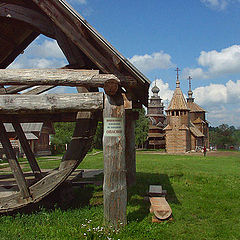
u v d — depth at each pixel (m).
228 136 75.50
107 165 5.13
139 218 5.87
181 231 5.30
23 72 5.32
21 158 27.91
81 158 6.48
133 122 9.77
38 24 6.41
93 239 4.59
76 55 6.48
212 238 5.04
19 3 6.63
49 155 38.03
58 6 5.16
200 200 7.70
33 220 5.59
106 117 5.22
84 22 4.87
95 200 7.32
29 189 5.96
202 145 51.97
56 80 5.25
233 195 8.25
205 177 11.82
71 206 6.73
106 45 4.90
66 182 7.72
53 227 5.12
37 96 5.30
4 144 5.98
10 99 5.30
